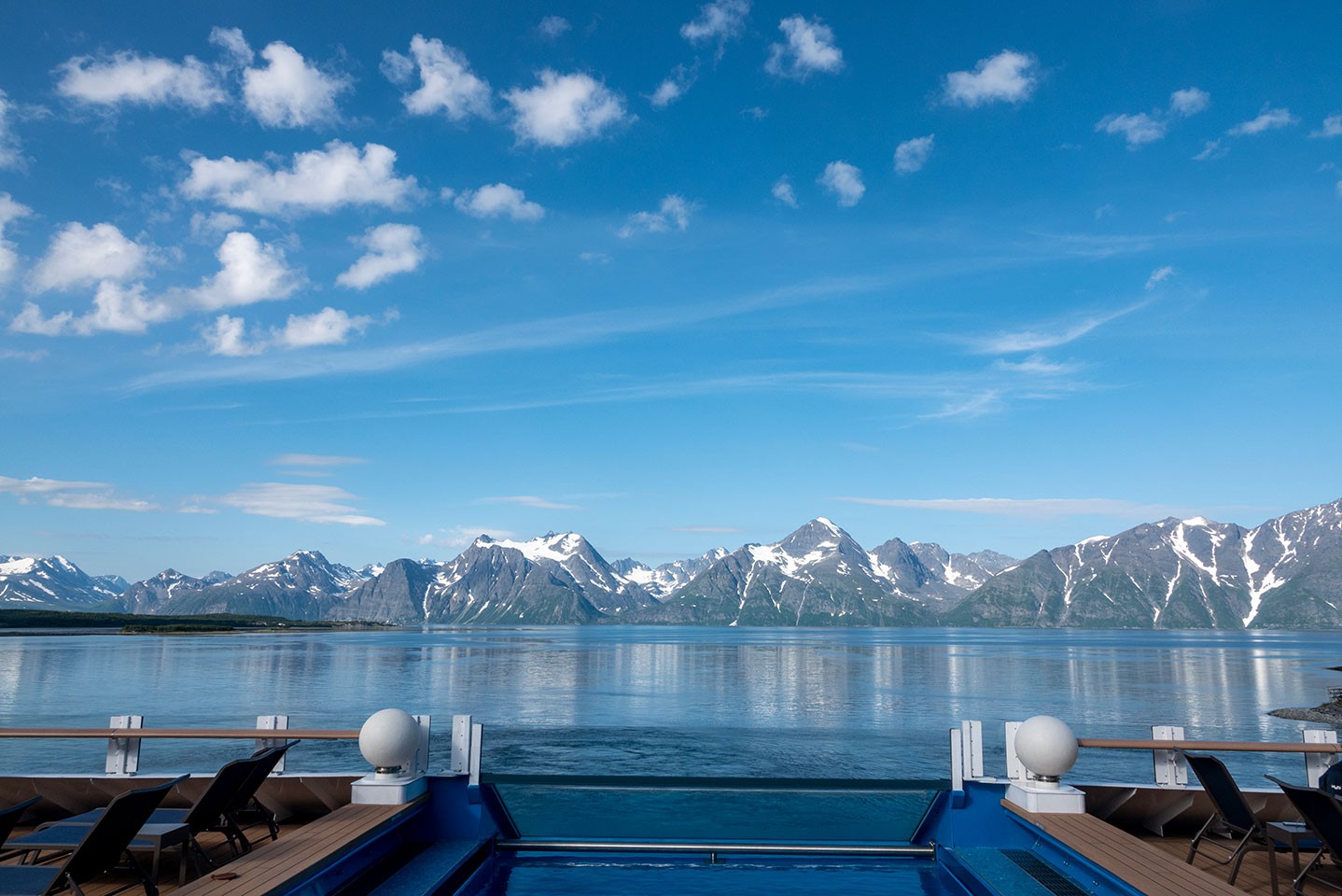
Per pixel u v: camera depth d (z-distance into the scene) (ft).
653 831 31.19
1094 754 115.34
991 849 28.43
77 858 18.65
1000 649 592.19
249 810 28.60
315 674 269.23
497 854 30.25
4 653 361.30
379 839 26.22
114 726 28.27
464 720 29.27
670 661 395.75
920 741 125.80
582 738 127.34
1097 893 22.79
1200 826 29.45
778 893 25.96
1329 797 19.94
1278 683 270.05
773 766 101.09
